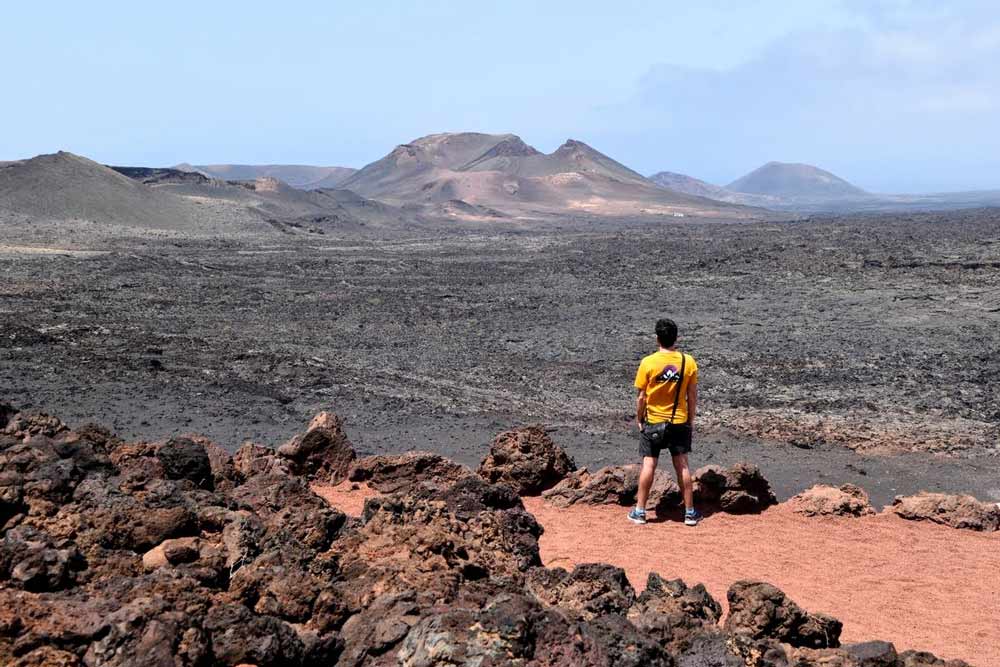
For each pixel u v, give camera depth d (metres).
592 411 16.56
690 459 13.04
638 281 39.75
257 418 14.86
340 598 4.67
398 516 5.73
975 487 11.82
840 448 13.91
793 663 4.40
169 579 4.52
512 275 43.25
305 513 5.79
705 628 4.59
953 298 31.94
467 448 13.35
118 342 22.05
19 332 22.44
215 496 6.57
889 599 6.70
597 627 3.94
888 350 22.94
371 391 17.52
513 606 3.89
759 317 29.20
